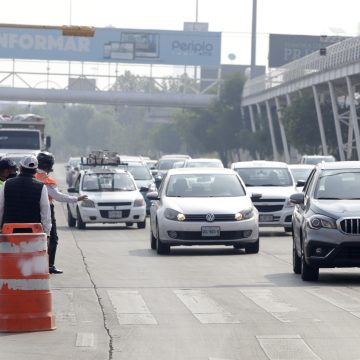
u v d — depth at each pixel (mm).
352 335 30141
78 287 42094
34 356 27359
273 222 73625
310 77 175375
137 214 82750
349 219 42719
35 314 31359
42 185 37688
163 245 57656
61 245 65438
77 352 27906
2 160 42062
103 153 105062
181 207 57438
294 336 30062
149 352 27891
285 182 76688
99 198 82438
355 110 155000
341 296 38812
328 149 186000
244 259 54438
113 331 31281
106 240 70062
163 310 35531
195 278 45281
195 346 28703
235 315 34219
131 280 44594
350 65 152375
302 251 44156
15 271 31359
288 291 40438
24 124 138250
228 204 57812
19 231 36906
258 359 26797
